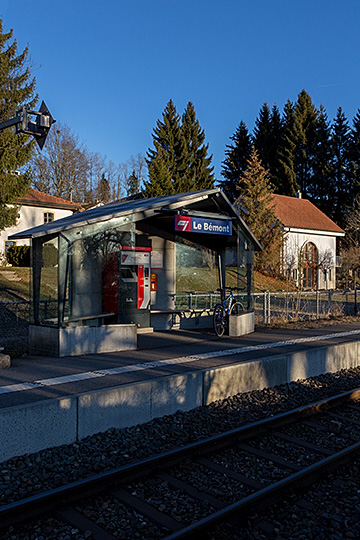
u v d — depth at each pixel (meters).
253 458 6.21
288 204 45.56
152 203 11.48
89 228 10.13
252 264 15.09
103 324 11.30
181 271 16.08
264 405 8.42
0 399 6.49
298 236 40.47
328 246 43.25
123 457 6.05
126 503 4.93
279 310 19.02
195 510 4.84
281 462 6.08
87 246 10.79
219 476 5.66
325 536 4.48
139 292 13.74
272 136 65.25
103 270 11.34
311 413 8.00
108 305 11.51
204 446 6.30
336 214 60.91
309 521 4.70
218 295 15.58
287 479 5.26
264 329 15.20
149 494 5.14
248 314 14.03
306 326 16.06
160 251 15.17
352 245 45.72
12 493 5.02
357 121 60.66
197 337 13.02
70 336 9.81
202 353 10.35
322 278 40.91
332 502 5.09
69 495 4.92
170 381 7.73
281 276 33.47
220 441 6.54
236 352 10.49
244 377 9.04
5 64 23.20
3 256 31.22
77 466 5.73
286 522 4.69
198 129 50.81
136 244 14.63
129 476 5.41
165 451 6.27
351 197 58.38
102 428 6.83
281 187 61.16
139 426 7.19
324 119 66.38
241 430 6.80
